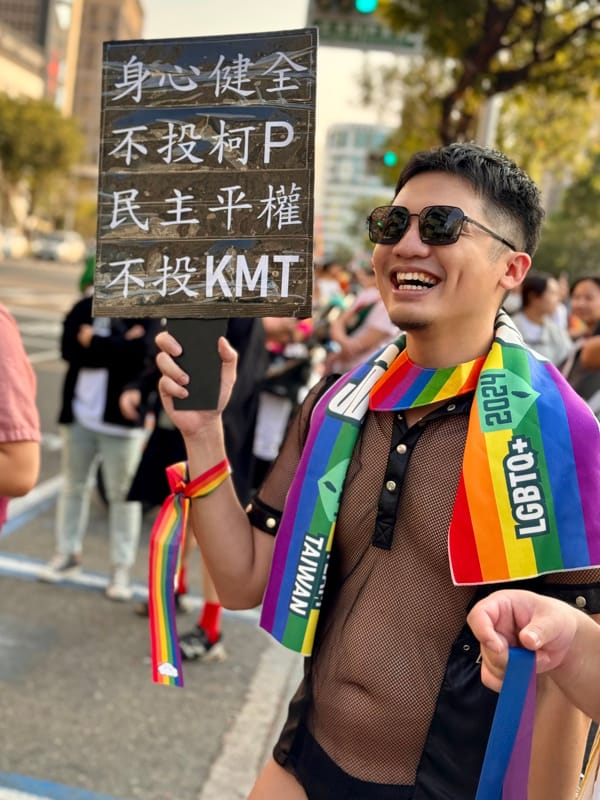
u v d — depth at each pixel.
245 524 1.82
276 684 4.11
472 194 1.58
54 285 30.33
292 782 1.68
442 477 1.55
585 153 14.21
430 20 9.45
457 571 1.46
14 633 4.31
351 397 1.67
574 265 41.62
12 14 102.62
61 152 57.53
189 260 1.79
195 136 1.79
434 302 1.57
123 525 4.89
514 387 1.53
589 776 1.50
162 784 3.18
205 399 1.77
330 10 8.73
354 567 1.62
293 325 5.97
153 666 1.70
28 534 5.83
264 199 1.76
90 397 4.77
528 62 10.59
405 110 13.16
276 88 1.75
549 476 1.46
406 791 1.54
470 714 1.50
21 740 3.37
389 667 1.55
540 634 1.19
